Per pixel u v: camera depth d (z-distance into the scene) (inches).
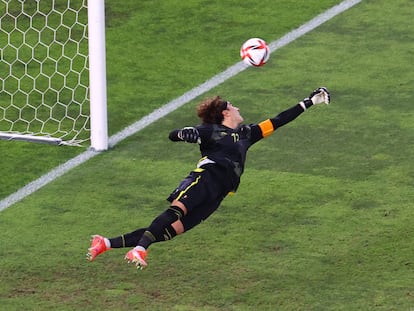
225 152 1027.3
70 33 1710.1
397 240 1128.2
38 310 1018.7
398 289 1039.6
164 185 1270.9
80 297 1042.1
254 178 1274.6
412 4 1814.7
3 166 1325.0
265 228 1163.3
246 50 1077.1
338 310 1007.6
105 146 1362.0
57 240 1153.4
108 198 1242.6
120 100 1503.4
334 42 1678.2
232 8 1811.0
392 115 1432.1
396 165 1296.8
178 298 1035.3
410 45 1658.5
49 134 1413.6
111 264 1103.0
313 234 1147.3
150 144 1376.7
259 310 1011.9
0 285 1066.7
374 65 1592.0
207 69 1600.6
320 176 1274.6
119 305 1024.9
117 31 1732.3
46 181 1285.7
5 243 1149.1
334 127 1405.0
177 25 1753.2
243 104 1481.3
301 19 1768.0
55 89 1544.0
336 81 1542.8
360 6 1811.0
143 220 1192.8
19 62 1624.0
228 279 1067.3
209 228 1165.1
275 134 1390.3
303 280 1062.4
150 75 1582.2
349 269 1077.8
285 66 1599.4
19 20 1748.3
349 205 1205.7
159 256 1112.8
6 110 1486.2
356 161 1311.5
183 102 1496.1
